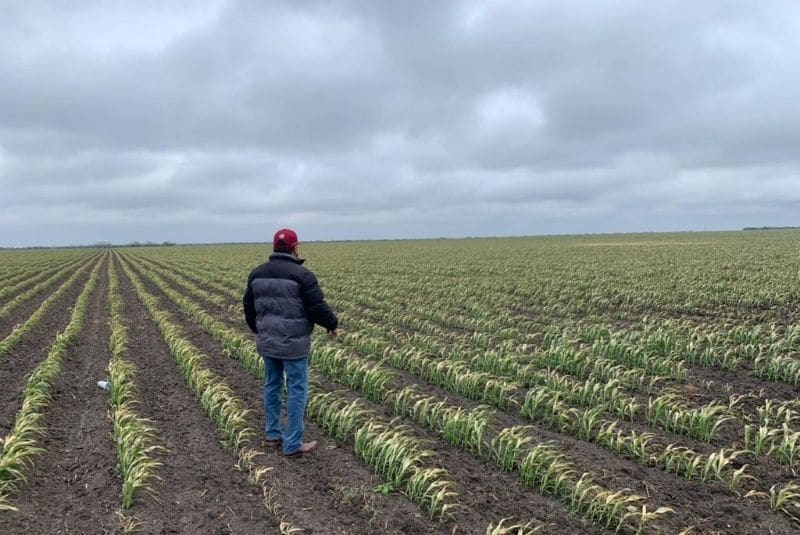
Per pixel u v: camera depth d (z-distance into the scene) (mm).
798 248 53688
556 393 8664
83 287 33312
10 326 18203
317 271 38812
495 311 19312
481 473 6617
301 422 7008
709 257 42656
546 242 101125
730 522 5457
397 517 5562
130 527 5262
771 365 10453
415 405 8391
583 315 18875
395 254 66000
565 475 6078
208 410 8766
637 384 10125
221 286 30344
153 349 14000
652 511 5652
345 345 14000
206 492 6125
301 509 5723
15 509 5250
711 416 7703
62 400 9492
